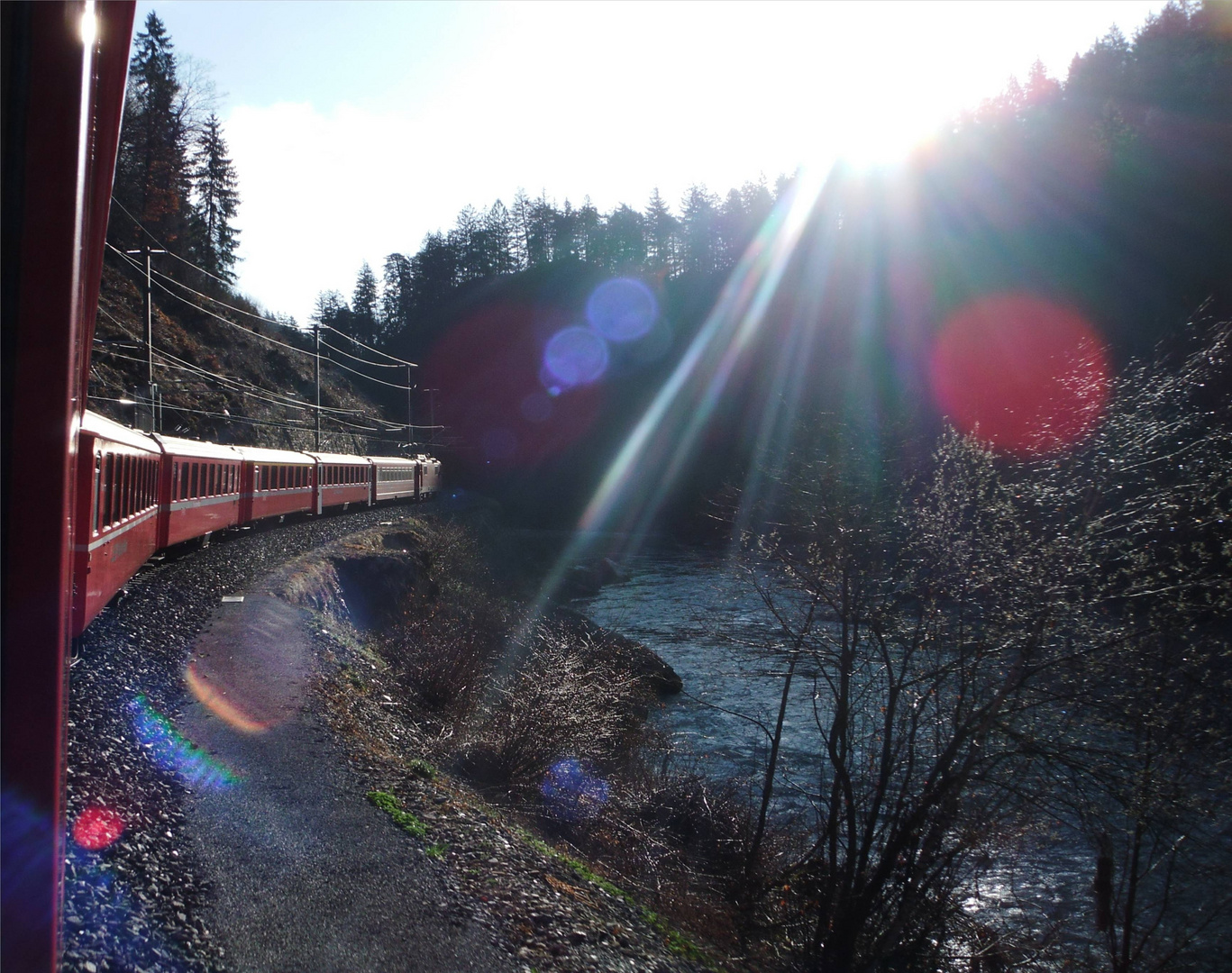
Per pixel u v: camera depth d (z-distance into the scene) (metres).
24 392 1.48
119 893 4.23
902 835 6.96
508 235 123.00
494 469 89.25
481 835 6.57
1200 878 7.32
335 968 4.16
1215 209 26.58
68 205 1.48
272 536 22.16
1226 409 6.48
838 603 7.66
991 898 8.32
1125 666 6.26
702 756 12.21
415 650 14.48
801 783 11.40
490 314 109.25
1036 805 6.69
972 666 6.84
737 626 9.62
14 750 1.52
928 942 7.37
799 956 7.56
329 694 9.66
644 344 91.94
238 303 60.25
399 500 43.31
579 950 5.13
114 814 5.11
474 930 4.88
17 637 1.51
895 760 7.50
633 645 16.92
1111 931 6.59
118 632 9.77
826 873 8.10
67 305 1.50
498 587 28.50
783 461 8.38
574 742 10.66
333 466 30.45
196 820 5.50
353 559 19.39
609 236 116.06
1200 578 6.09
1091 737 7.11
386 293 123.38
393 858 5.55
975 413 7.85
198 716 7.75
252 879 4.87
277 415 47.72
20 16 1.44
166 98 53.81
